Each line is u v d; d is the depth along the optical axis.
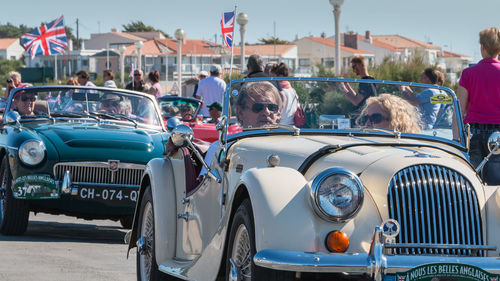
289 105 9.97
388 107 9.97
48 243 15.27
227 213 8.77
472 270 7.52
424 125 10.06
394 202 7.93
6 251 14.00
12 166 15.89
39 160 15.73
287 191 7.86
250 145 9.35
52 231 17.38
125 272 12.46
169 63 177.38
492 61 13.44
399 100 10.05
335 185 7.65
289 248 7.56
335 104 9.99
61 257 13.61
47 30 58.50
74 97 18.12
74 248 14.77
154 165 11.20
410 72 43.19
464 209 8.02
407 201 7.93
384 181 7.98
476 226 8.05
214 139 22.09
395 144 9.06
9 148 16.08
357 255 7.42
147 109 18.22
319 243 7.63
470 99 13.58
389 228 7.47
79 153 15.88
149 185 11.50
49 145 15.91
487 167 10.57
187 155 10.89
